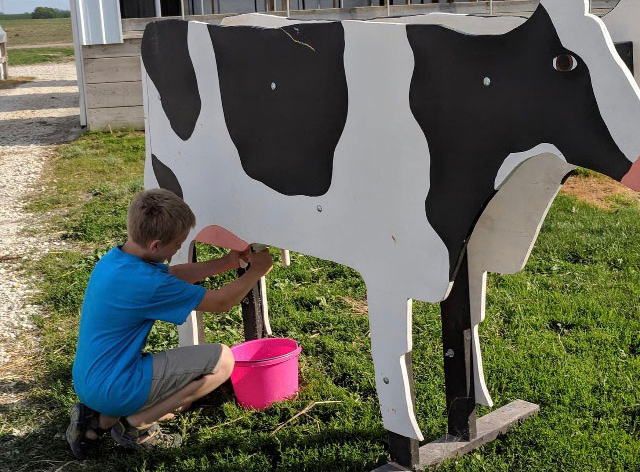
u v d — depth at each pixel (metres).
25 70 19.52
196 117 3.08
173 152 3.27
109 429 3.09
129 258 2.84
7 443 3.14
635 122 1.86
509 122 2.11
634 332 3.96
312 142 2.62
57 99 13.67
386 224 2.46
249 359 3.58
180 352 2.95
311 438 3.08
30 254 5.62
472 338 2.94
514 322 4.13
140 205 2.81
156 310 2.81
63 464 3.00
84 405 2.97
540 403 3.31
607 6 8.16
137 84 9.93
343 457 2.93
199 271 3.13
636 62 2.11
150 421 2.97
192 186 3.21
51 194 7.33
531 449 2.93
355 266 2.59
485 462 2.86
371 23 2.34
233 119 2.90
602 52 1.89
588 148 1.96
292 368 3.41
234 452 3.03
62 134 10.30
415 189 2.36
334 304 4.57
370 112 2.42
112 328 2.82
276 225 2.85
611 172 1.93
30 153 9.22
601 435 2.98
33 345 4.11
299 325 4.25
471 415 2.95
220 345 3.03
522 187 2.64
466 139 2.21
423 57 2.25
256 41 2.72
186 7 12.26
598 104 1.92
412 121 2.32
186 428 3.23
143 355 2.93
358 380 3.60
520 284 4.69
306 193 2.69
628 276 4.77
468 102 2.19
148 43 3.26
